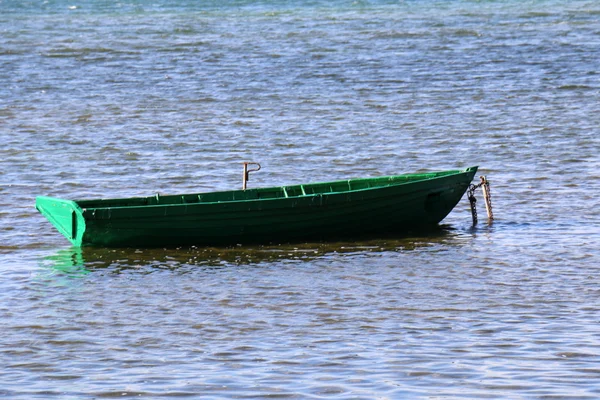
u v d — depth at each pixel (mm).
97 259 92438
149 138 156125
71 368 64312
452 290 80062
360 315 73938
